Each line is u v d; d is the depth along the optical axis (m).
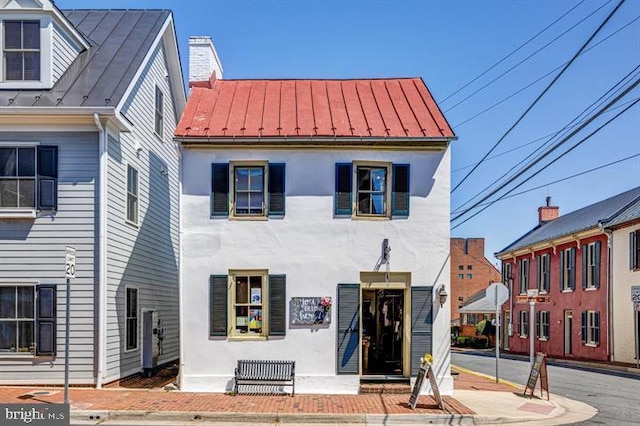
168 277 19.47
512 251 37.16
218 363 13.39
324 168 13.87
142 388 13.75
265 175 13.88
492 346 43.25
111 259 14.12
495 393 14.17
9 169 13.68
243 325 13.65
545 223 41.03
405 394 13.23
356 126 14.17
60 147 13.79
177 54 19.75
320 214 13.77
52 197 13.64
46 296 13.46
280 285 13.57
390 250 13.74
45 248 13.59
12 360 13.33
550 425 10.86
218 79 17.12
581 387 16.55
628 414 12.13
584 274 27.84
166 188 19.45
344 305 13.59
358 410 11.36
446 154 14.00
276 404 11.86
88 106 13.51
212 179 13.76
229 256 13.62
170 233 19.84
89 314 13.49
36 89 14.35
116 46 16.56
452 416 11.06
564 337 29.95
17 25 14.52
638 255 23.12
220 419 10.87
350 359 13.45
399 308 14.98
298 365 13.43
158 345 17.72
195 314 13.50
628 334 23.81
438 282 13.73
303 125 14.20
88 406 11.27
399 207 13.86
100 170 13.71
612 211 27.27
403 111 15.16
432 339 13.58
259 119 14.56
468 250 59.88
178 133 13.66
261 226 13.70
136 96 16.20
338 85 17.06
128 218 15.51
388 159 13.95
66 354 10.64
